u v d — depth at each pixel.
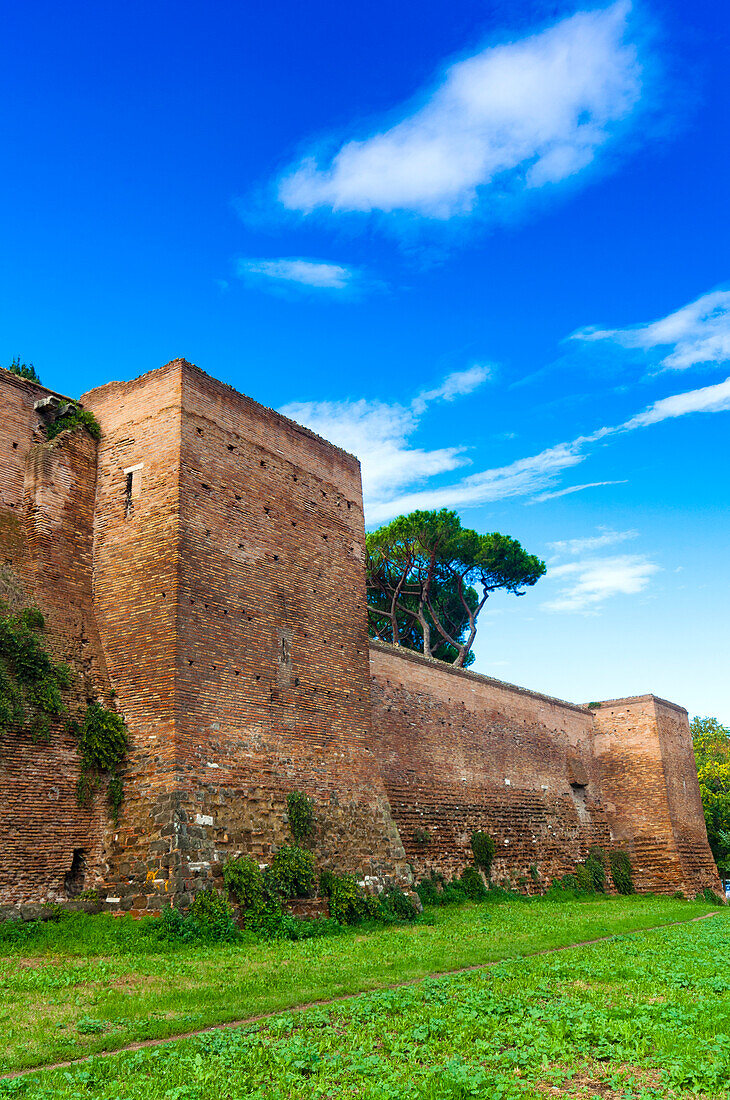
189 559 19.61
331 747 22.47
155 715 18.44
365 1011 10.50
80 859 17.89
